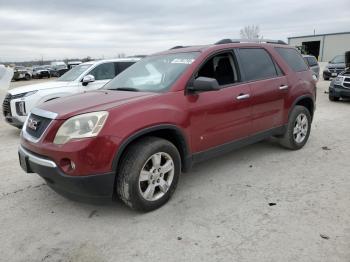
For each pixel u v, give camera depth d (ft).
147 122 11.10
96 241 10.13
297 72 18.03
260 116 15.56
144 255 9.36
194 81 12.28
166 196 12.12
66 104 11.76
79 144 10.11
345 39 161.17
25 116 24.68
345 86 37.11
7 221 11.48
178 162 12.27
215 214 11.48
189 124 12.43
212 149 13.62
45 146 10.59
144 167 11.31
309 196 12.64
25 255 9.56
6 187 14.49
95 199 10.80
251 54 15.78
